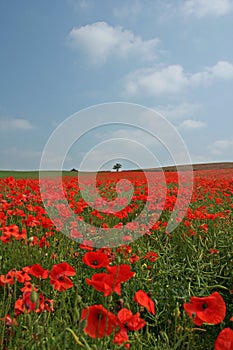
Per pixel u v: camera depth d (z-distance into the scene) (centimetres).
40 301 303
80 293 433
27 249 488
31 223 558
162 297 434
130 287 441
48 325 318
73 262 512
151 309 237
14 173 3350
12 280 322
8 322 281
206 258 556
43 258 505
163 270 508
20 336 299
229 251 566
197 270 494
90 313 228
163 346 337
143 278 456
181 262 580
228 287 495
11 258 495
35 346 272
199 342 389
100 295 420
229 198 1060
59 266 292
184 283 470
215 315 231
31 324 277
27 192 817
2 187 1070
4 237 446
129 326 233
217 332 412
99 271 486
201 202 990
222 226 692
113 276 244
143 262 546
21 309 283
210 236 660
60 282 288
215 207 936
